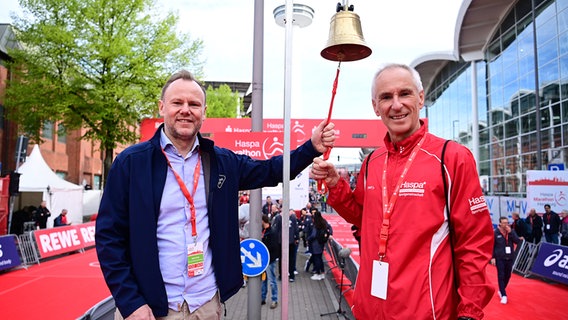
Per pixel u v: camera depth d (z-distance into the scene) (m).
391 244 1.86
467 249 1.75
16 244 11.12
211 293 2.01
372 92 2.10
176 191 1.98
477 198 1.78
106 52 16.11
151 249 1.86
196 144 2.07
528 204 12.88
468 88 31.67
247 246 4.79
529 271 9.76
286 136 2.23
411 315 1.74
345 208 2.25
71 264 11.58
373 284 1.89
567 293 8.16
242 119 12.25
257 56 5.03
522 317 6.64
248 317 4.81
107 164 17.72
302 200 10.01
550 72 20.38
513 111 24.44
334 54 2.30
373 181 2.06
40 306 7.29
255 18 5.02
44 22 16.31
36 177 15.81
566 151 18.89
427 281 1.76
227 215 2.10
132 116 17.17
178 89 1.99
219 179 2.09
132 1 16.92
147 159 1.94
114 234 1.88
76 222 17.41
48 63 16.53
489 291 1.71
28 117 17.66
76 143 30.06
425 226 1.79
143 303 1.78
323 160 2.16
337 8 2.26
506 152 25.31
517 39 23.98
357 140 11.83
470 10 25.12
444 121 37.41
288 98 2.23
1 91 22.16
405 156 1.98
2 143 22.59
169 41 17.48
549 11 20.50
